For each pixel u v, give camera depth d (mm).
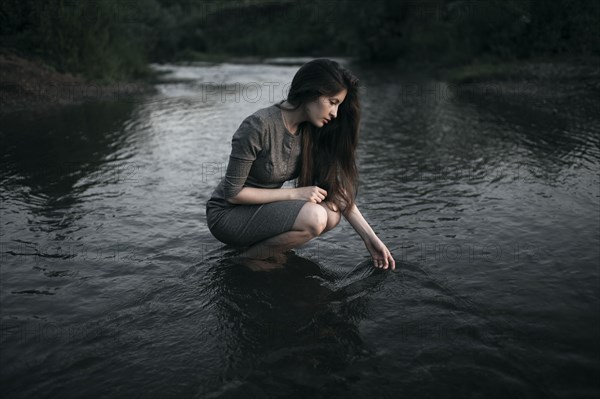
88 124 6258
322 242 2750
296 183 2596
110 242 2777
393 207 3248
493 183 3643
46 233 2898
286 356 1753
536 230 2777
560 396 1529
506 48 9898
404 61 13398
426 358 1723
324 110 2135
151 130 5945
